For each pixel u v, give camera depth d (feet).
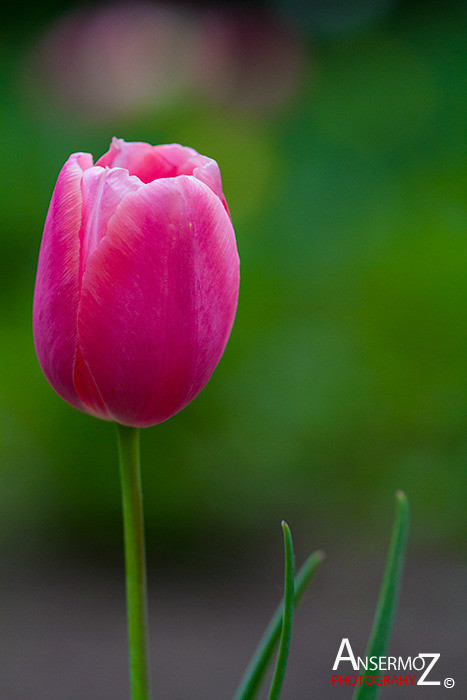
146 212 2.89
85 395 2.94
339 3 20.99
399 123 15.89
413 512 8.50
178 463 8.39
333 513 8.57
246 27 17.30
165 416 2.94
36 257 11.12
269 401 8.46
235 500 8.43
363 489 8.59
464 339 8.69
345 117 16.20
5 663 6.58
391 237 9.62
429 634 6.81
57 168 12.70
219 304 2.93
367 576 7.76
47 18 21.11
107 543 8.58
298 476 8.55
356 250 9.70
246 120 15.78
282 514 8.55
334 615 7.14
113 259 2.89
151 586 7.83
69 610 7.39
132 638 2.93
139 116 14.67
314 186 13.38
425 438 8.64
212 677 6.31
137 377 2.91
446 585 7.58
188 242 2.90
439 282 8.84
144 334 2.91
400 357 8.75
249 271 8.82
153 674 6.35
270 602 7.48
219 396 8.39
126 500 2.93
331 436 8.55
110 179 2.91
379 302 8.91
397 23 21.17
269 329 8.63
